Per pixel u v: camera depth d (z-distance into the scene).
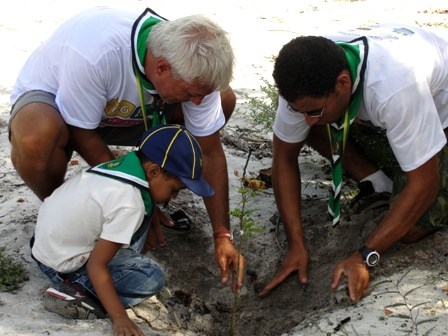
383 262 3.67
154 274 3.44
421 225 3.68
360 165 4.11
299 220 3.91
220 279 4.07
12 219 4.22
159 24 3.28
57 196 3.35
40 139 3.48
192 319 3.80
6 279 3.55
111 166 3.27
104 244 3.14
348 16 9.14
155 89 3.43
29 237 4.01
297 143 3.82
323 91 3.15
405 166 3.40
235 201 4.56
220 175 3.79
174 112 3.89
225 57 3.18
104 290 3.14
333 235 4.04
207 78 3.18
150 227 3.78
